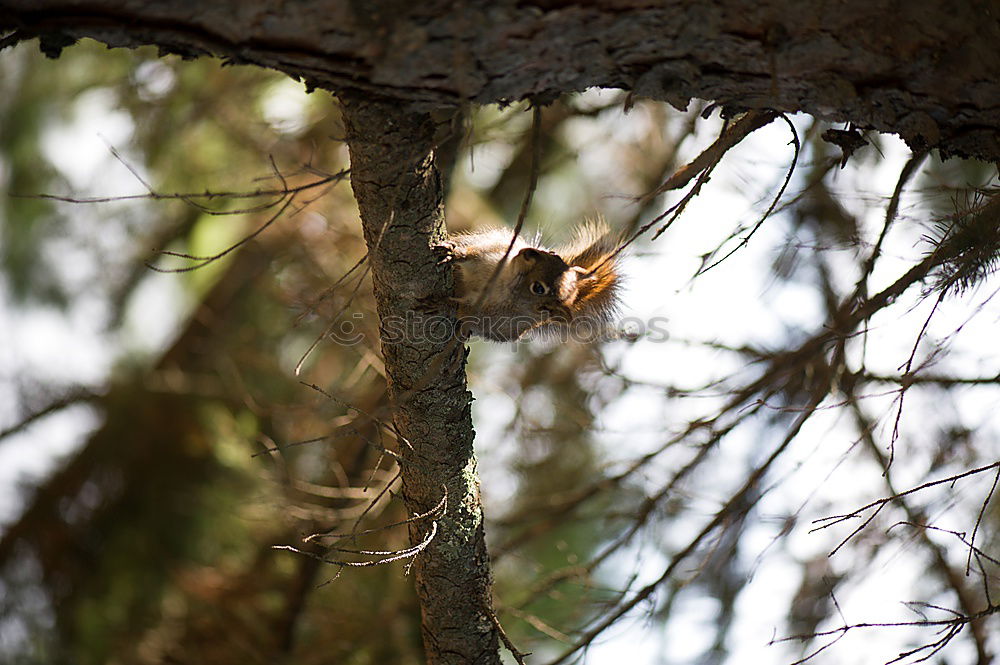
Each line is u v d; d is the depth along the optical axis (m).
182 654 13.16
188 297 16.94
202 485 15.12
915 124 5.58
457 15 4.70
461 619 7.05
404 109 5.31
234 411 15.21
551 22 4.80
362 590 12.77
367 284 11.16
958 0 4.94
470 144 5.97
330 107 12.74
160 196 5.31
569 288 8.21
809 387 9.21
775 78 5.03
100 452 15.74
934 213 8.34
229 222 15.45
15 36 4.77
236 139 13.66
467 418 6.54
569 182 15.25
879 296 7.57
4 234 15.52
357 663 12.14
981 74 5.18
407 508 6.85
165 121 14.02
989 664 8.79
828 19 4.98
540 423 12.66
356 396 12.05
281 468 11.73
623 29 4.94
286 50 4.88
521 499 13.21
